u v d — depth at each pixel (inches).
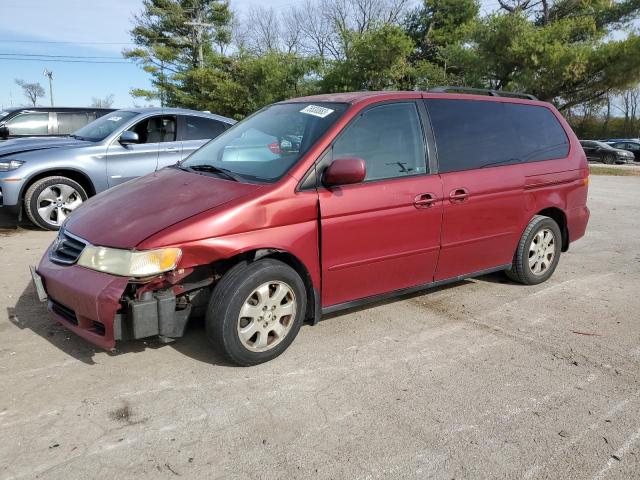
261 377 130.6
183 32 1654.8
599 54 998.4
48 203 277.3
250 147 156.2
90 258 124.3
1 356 137.3
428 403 121.1
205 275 132.4
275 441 105.7
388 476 96.4
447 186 164.1
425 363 140.9
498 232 184.2
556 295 198.1
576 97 1103.0
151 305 120.9
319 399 121.5
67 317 131.5
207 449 102.7
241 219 126.9
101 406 116.1
